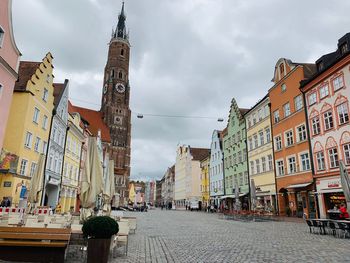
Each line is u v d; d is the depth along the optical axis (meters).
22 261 7.77
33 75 28.72
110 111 111.12
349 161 24.89
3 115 18.83
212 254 10.37
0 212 18.30
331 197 26.98
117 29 125.31
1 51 18.67
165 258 9.70
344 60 25.61
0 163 24.00
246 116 47.50
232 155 53.91
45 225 11.11
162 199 169.62
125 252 10.70
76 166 46.56
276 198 36.75
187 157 99.00
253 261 8.96
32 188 17.34
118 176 106.00
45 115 32.12
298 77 33.25
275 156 37.53
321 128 28.72
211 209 60.66
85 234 8.05
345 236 15.03
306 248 11.37
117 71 118.56
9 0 19.12
